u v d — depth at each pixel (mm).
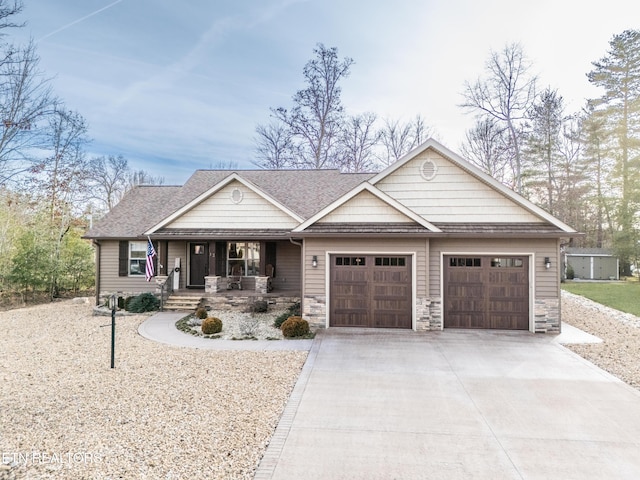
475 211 12719
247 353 9375
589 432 5438
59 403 6230
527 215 12477
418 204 12953
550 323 11602
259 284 15891
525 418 5867
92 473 4250
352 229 12133
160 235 15492
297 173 19906
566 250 29828
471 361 8781
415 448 4965
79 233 25172
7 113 16891
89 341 10641
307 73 30703
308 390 6961
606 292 20281
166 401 6352
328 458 4699
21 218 23953
